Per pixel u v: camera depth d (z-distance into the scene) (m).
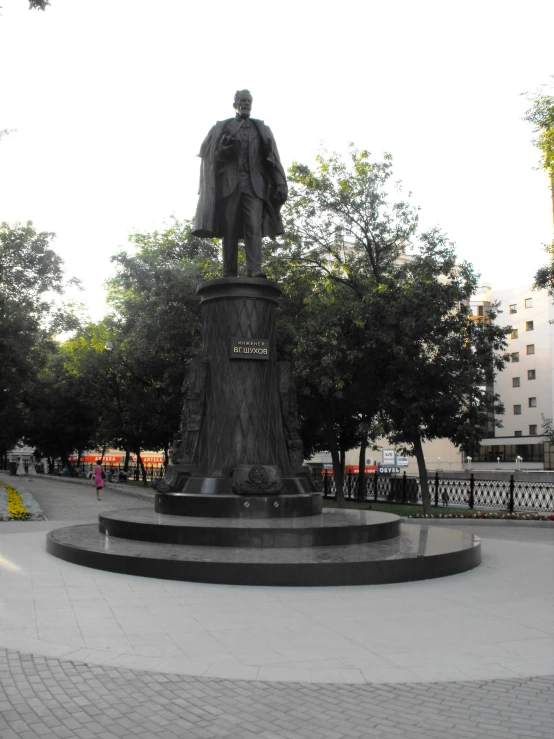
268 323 10.70
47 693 4.15
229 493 9.76
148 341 25.27
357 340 18.44
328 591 7.09
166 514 9.98
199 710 3.92
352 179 21.05
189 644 5.14
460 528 16.09
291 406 10.80
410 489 24.91
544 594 7.23
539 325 55.94
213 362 10.61
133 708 3.93
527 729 3.71
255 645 5.15
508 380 57.72
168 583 7.29
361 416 24.42
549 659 4.97
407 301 17.73
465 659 4.93
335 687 4.32
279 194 11.18
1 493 21.91
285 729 3.68
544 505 23.23
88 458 71.31
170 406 28.33
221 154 11.00
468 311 18.89
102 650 4.97
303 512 9.88
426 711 3.95
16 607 6.20
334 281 22.19
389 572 7.63
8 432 48.09
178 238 29.16
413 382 18.03
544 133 17.69
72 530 10.21
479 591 7.33
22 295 27.48
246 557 7.67
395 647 5.19
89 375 36.16
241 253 21.69
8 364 26.19
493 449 57.69
